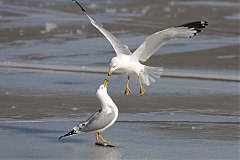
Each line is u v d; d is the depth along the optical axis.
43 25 29.58
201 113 14.52
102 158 10.80
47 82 17.77
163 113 14.48
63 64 20.52
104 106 11.62
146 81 12.95
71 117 14.02
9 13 33.94
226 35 26.84
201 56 21.89
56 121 13.63
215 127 13.23
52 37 26.12
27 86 17.20
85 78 18.41
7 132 12.64
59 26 29.30
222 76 18.80
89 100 15.69
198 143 11.88
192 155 11.03
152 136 12.41
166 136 12.42
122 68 12.75
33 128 12.99
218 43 24.66
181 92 16.69
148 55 12.86
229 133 12.70
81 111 14.56
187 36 12.39
